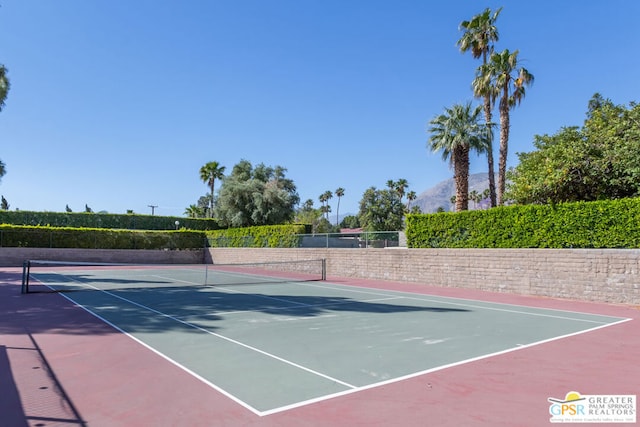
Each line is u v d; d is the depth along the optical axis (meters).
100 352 7.53
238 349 7.82
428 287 20.94
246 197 51.16
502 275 18.55
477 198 86.44
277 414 4.79
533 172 21.56
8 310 12.58
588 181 18.41
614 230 15.62
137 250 42.88
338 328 10.00
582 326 10.51
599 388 5.76
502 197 26.14
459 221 20.94
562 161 19.17
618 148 18.02
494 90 29.36
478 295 17.61
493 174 29.56
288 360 7.07
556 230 17.23
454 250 20.61
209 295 17.00
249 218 51.03
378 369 6.57
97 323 10.47
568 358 7.33
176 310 12.78
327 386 5.75
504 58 28.88
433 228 22.09
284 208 51.19
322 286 21.31
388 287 20.86
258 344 8.25
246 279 25.78
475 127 28.94
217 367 6.64
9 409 4.91
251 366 6.70
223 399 5.25
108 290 18.75
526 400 5.29
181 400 5.21
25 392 5.46
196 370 6.46
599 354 7.63
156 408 4.95
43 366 6.64
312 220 73.06
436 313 12.55
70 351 7.59
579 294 16.02
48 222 46.41
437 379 6.11
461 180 28.97
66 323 10.45
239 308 13.32
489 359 7.23
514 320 11.34
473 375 6.31
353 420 4.63
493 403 5.18
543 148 25.30
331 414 4.79
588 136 20.75
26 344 8.12
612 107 23.09
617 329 10.15
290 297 16.50
